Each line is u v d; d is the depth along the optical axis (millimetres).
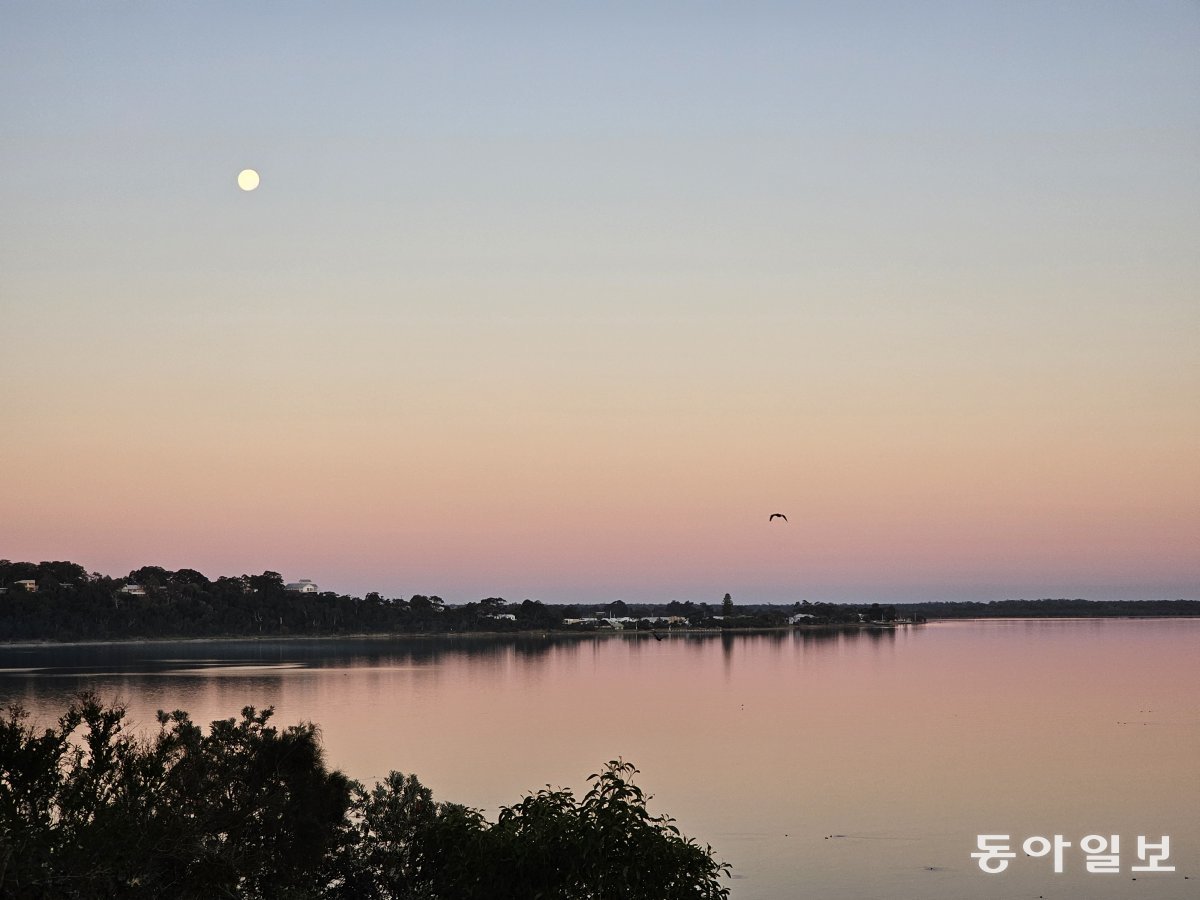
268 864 28422
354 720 152125
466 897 21344
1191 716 158625
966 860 72062
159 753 26906
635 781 102875
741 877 67375
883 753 122438
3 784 23562
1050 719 155750
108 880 22547
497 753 120750
